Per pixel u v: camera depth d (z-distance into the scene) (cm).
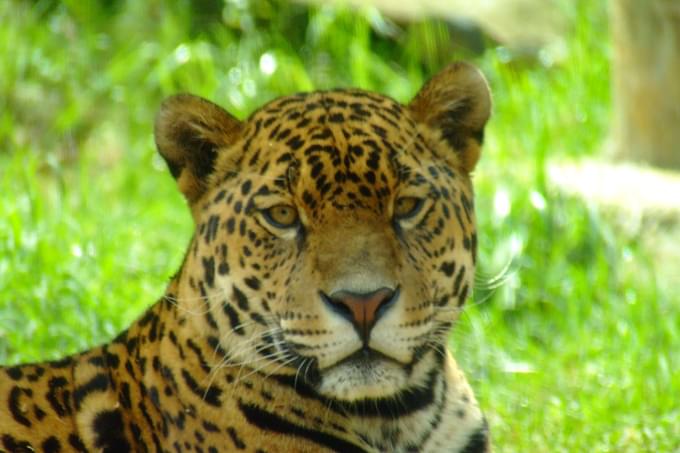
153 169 1722
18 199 1409
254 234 727
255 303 730
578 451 1041
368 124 737
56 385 780
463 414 788
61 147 1734
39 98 1825
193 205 772
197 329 744
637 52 1730
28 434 761
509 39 2047
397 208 730
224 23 2016
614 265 1402
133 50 1938
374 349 712
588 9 2053
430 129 773
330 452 749
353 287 698
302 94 769
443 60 2022
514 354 1255
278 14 2016
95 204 1558
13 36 1889
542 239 1417
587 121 1833
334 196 717
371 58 1938
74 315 1195
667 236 1484
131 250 1398
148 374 759
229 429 743
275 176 726
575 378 1198
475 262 777
